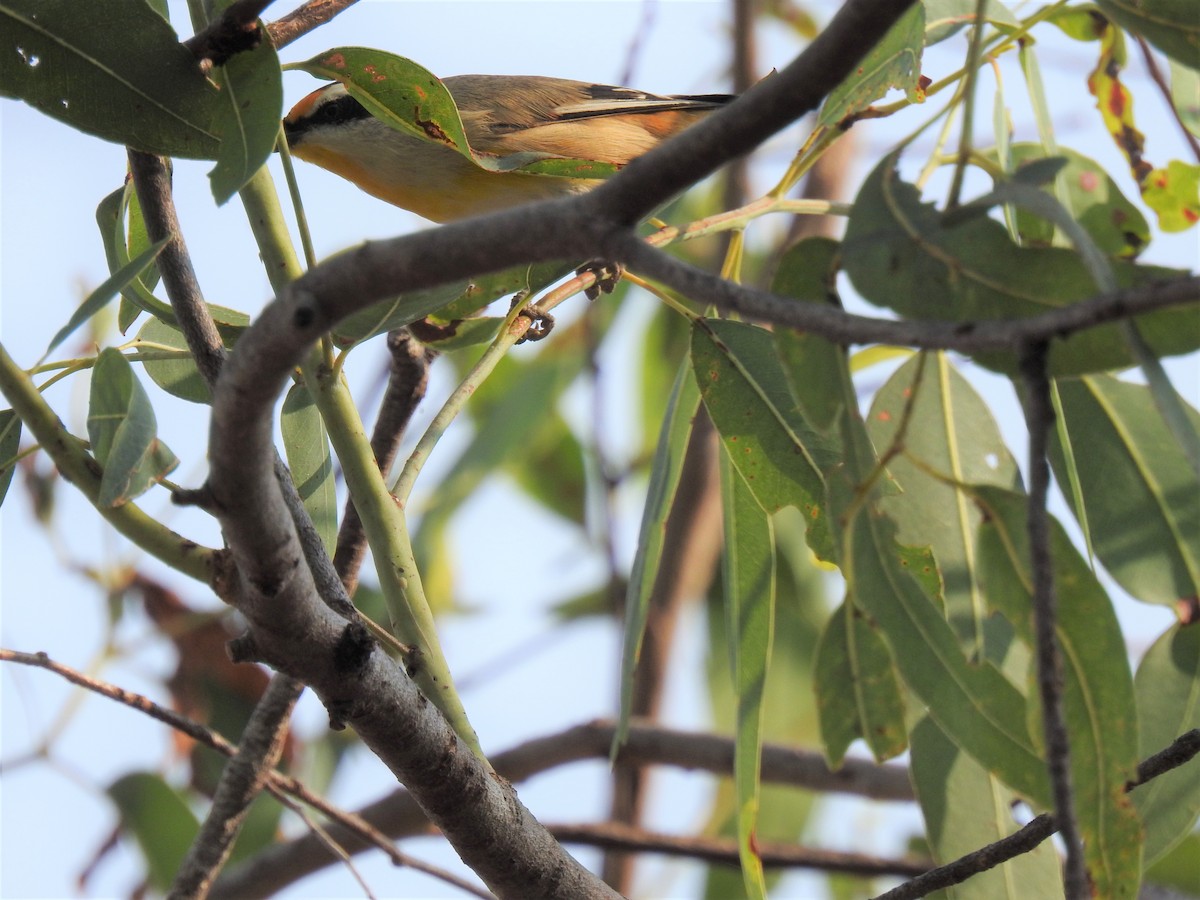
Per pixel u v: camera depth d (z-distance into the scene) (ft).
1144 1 14.23
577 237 10.93
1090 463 19.83
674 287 10.71
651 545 20.04
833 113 19.13
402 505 17.94
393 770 15.24
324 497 19.90
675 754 34.22
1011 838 15.57
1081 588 12.87
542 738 34.78
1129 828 13.15
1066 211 10.45
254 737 21.31
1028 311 11.38
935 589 18.15
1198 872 33.40
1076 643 13.05
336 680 14.08
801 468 19.03
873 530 13.21
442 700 17.08
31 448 14.40
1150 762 15.46
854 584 12.62
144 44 16.03
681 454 20.70
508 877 16.12
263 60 15.83
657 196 10.89
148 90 16.22
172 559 13.62
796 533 41.01
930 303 11.50
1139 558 19.43
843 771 33.47
